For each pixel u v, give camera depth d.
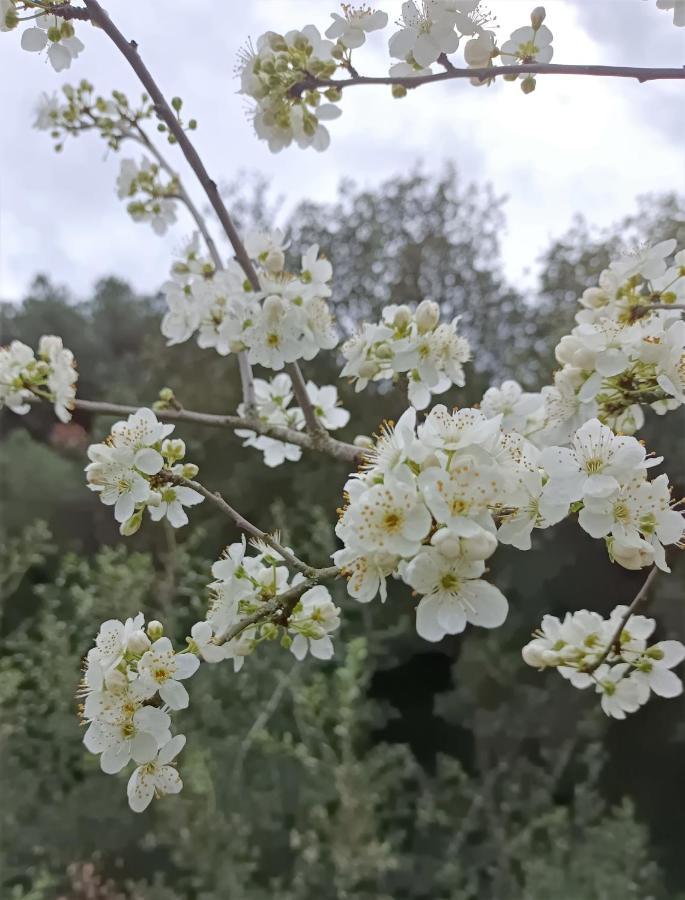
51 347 0.33
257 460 1.05
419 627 0.16
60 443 1.67
